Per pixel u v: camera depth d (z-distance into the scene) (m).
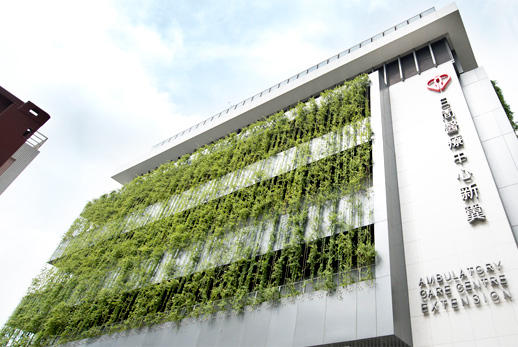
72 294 20.59
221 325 13.22
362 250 11.55
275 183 16.98
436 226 12.40
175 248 18.41
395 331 9.64
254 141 20.58
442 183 13.37
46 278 23.45
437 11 19.45
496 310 9.68
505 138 13.59
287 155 17.86
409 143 15.57
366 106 16.75
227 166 20.88
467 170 13.15
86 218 27.58
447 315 10.31
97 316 18.06
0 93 14.52
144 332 15.50
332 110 18.02
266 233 15.05
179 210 20.70
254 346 11.70
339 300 11.11
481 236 11.28
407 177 14.41
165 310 15.76
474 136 14.02
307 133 18.25
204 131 26.70
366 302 10.56
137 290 17.72
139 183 27.17
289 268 13.23
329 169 15.18
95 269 21.28
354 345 10.25
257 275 13.78
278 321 11.85
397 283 10.97
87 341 17.25
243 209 16.59
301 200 15.23
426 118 16.09
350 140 15.68
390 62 20.86
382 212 12.41
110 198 28.12
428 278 11.33
